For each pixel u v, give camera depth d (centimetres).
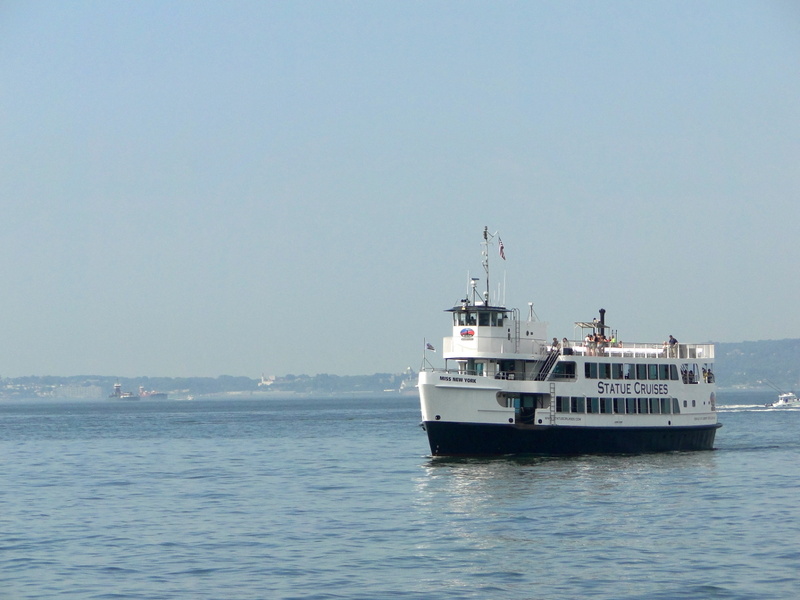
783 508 10400
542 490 11681
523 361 14562
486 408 13875
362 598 7025
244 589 7281
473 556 8250
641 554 8256
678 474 13025
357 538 9069
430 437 13900
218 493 12338
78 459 18100
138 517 10412
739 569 7712
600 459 14275
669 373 15288
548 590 7200
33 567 8019
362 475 14088
